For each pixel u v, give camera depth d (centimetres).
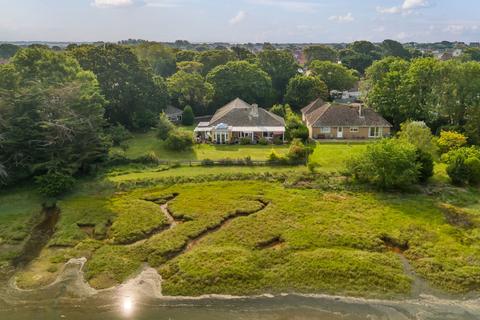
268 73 10031
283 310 2650
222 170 5109
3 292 2872
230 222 3769
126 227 3691
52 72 5666
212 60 11206
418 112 6612
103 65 7162
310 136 6825
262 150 6012
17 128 4609
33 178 4712
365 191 4381
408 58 18025
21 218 3944
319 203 4106
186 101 8925
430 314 2588
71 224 3778
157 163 5397
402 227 3569
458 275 2916
